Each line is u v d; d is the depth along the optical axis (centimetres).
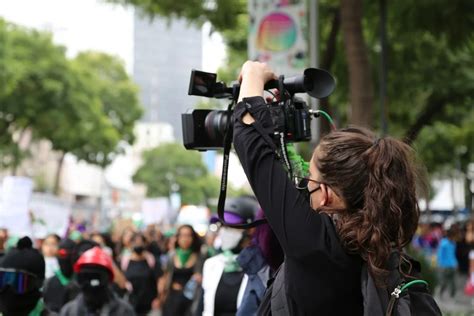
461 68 1647
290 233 225
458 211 5200
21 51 3572
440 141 2648
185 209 3725
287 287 231
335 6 1461
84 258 567
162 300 1176
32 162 6275
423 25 1243
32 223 1325
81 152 4609
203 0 1446
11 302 409
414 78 1656
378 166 230
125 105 5534
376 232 223
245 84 252
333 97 1664
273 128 240
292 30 813
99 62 5694
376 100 1744
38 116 3700
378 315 220
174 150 10450
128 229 1598
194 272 1128
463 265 2545
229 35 1728
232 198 559
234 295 536
